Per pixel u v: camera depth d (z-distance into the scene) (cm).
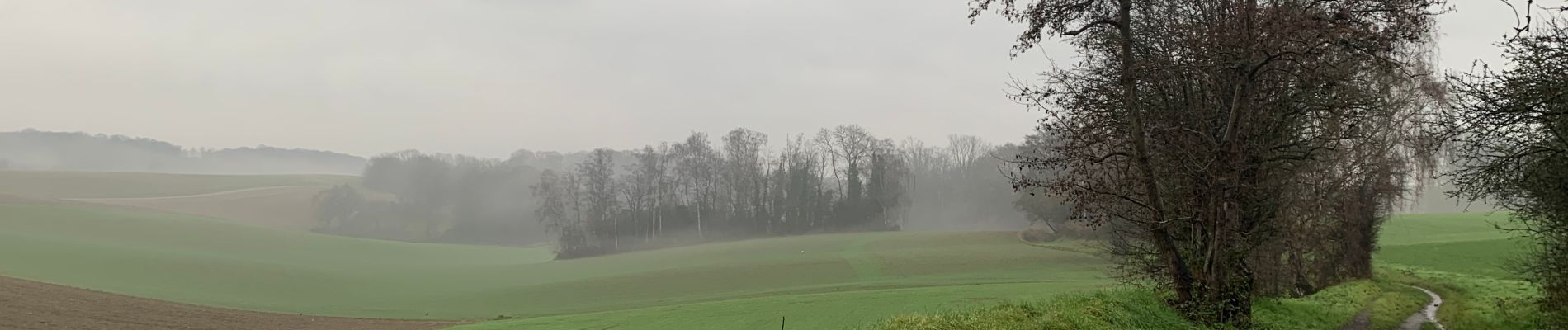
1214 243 1530
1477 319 2305
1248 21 1429
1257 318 1781
